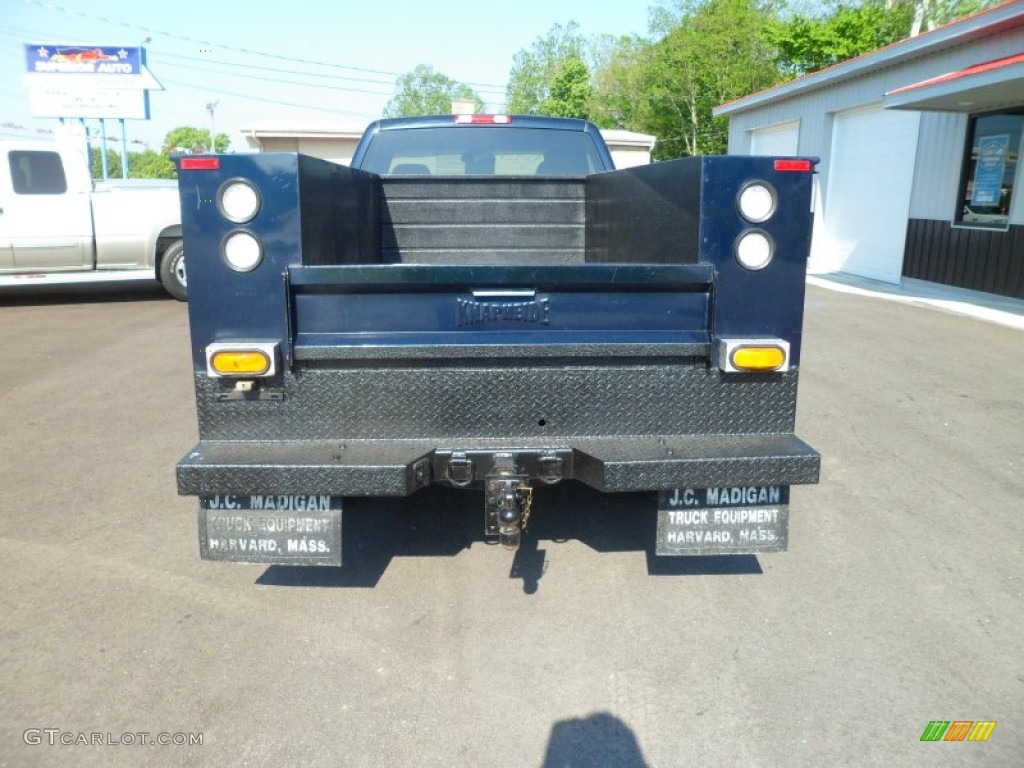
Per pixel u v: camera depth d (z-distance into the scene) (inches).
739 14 1429.6
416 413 121.0
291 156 113.6
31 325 397.4
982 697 113.8
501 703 112.7
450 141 214.7
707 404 123.2
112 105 801.6
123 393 271.1
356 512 177.0
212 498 120.1
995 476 196.5
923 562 154.1
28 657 122.1
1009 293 456.8
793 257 119.6
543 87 2405.3
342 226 145.9
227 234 114.7
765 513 123.9
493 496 120.1
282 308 116.4
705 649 125.3
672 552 122.9
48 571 148.9
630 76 1635.1
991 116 464.4
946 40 476.4
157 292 524.1
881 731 106.8
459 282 117.0
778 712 110.6
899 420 239.1
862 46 1193.4
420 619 133.8
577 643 127.0
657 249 139.2
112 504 180.1
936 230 517.7
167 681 116.7
